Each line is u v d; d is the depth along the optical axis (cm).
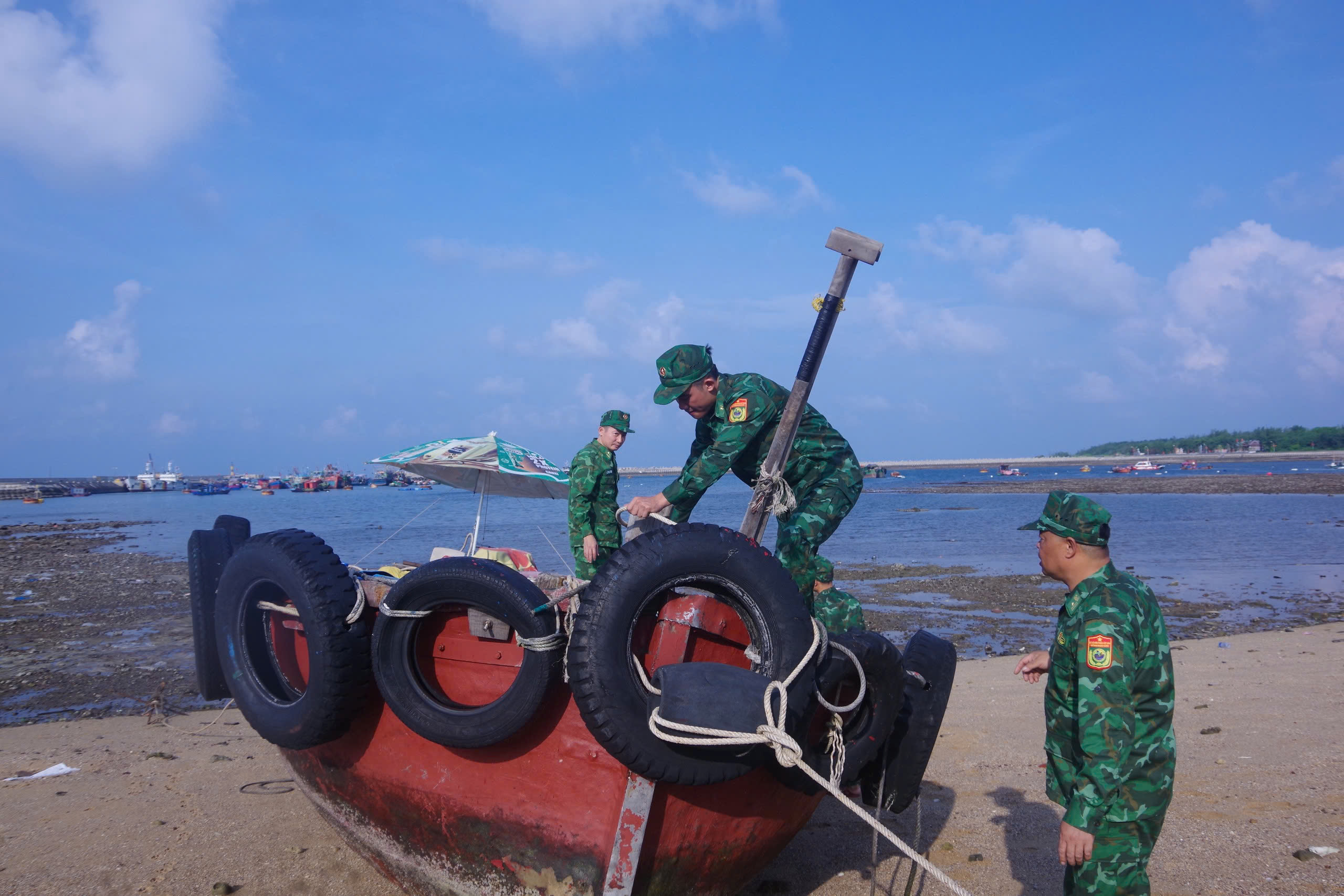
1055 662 302
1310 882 422
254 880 468
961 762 675
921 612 1488
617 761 332
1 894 452
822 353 391
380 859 423
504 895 369
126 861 493
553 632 336
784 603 327
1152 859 460
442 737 355
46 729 827
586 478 559
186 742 769
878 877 470
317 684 373
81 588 1920
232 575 414
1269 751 637
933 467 19738
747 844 374
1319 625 1321
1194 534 2909
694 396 420
